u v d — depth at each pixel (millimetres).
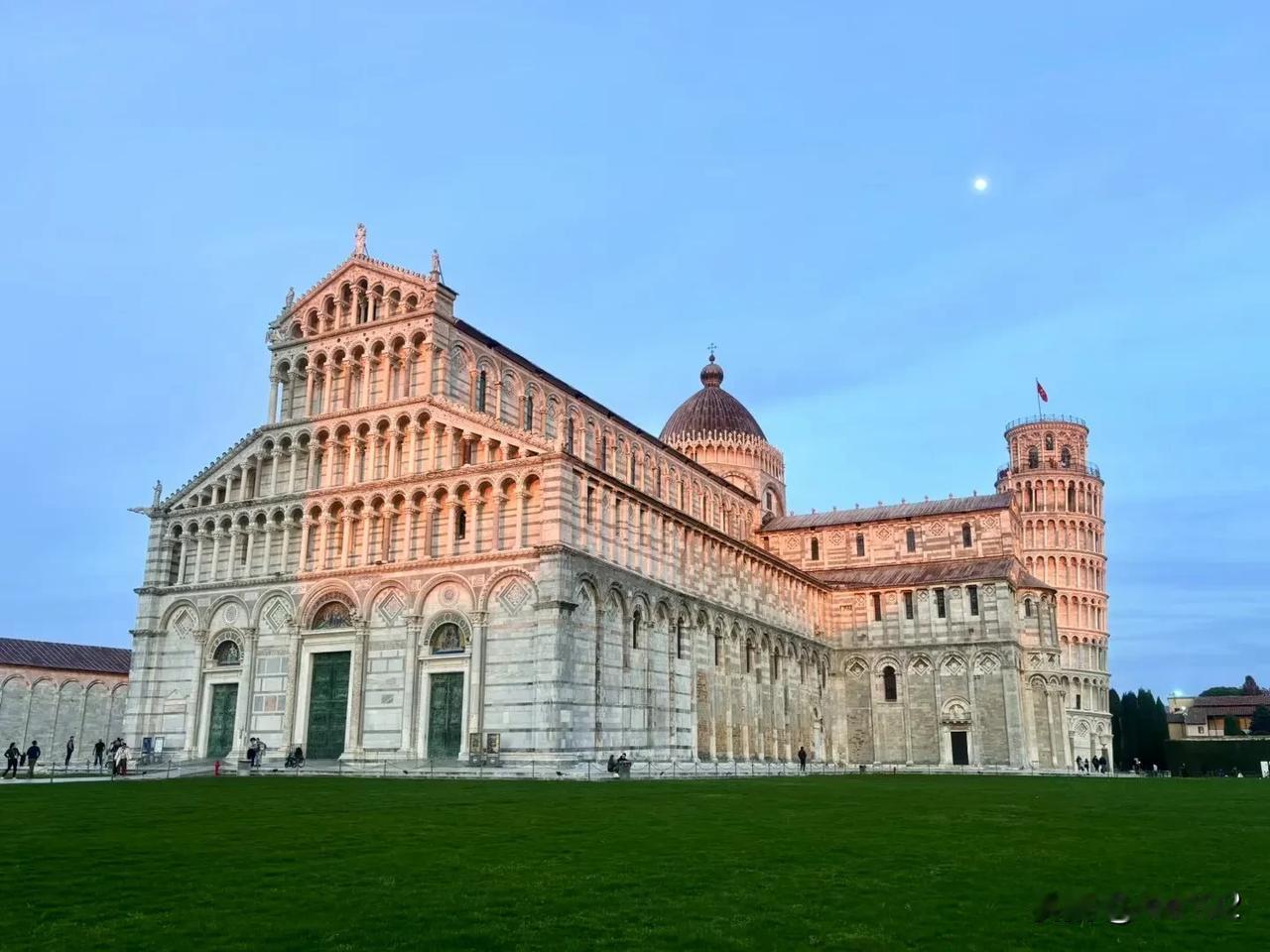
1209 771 148875
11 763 70750
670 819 35344
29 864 24281
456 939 17703
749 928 18750
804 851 27656
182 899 20531
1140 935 18859
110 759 77438
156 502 87188
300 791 48062
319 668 77562
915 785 63406
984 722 113062
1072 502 160625
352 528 78812
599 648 73125
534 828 31969
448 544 74375
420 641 73688
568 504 71938
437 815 35781
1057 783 70250
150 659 83938
